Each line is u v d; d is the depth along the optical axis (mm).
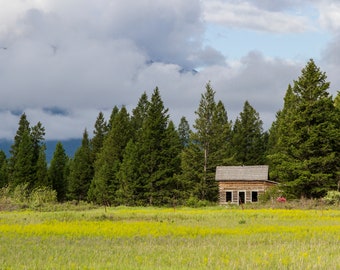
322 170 48719
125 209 44156
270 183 58719
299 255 12664
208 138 69000
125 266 11484
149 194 63250
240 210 37000
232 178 59688
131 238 17516
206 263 11719
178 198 66000
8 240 16938
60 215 29359
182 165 68312
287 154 51344
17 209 41156
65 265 11656
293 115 51031
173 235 18562
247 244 15859
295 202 42219
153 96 67750
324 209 37688
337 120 49938
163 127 67500
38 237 17953
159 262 12062
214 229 20625
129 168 63875
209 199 66875
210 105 70688
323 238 17406
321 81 51219
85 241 16688
